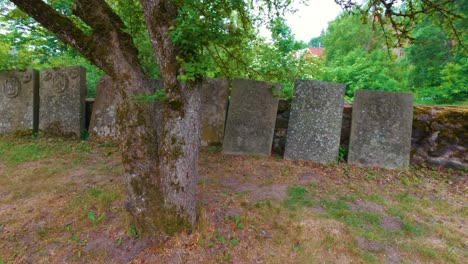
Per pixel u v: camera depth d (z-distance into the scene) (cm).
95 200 284
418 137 418
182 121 214
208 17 188
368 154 412
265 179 360
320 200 305
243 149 448
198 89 219
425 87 874
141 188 222
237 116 454
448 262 213
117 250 217
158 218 220
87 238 231
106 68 226
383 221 268
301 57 567
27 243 228
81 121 529
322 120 428
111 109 514
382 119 414
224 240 226
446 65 824
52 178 349
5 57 614
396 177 377
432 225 262
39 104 554
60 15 230
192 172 224
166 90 209
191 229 227
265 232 243
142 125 223
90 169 379
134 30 371
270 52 489
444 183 362
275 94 446
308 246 226
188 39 185
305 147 429
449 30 329
